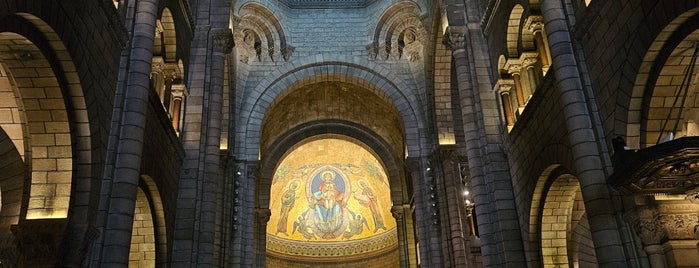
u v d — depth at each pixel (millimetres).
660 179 9500
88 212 10148
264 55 28203
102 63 11141
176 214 16203
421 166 26453
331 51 28219
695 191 9742
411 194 31891
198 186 16766
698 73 10484
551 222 15172
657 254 10094
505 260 15805
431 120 26734
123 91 11898
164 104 16109
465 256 23062
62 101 9992
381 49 28219
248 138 26922
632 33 10430
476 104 17797
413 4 26594
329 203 44250
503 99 17250
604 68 11414
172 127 15297
